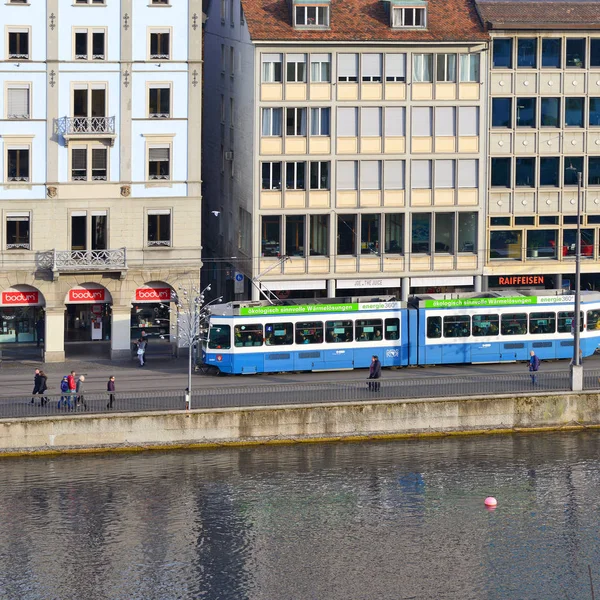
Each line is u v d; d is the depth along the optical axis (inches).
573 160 6289.4
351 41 5979.3
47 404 5098.4
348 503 4741.6
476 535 4549.7
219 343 5659.5
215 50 6771.7
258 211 6053.2
